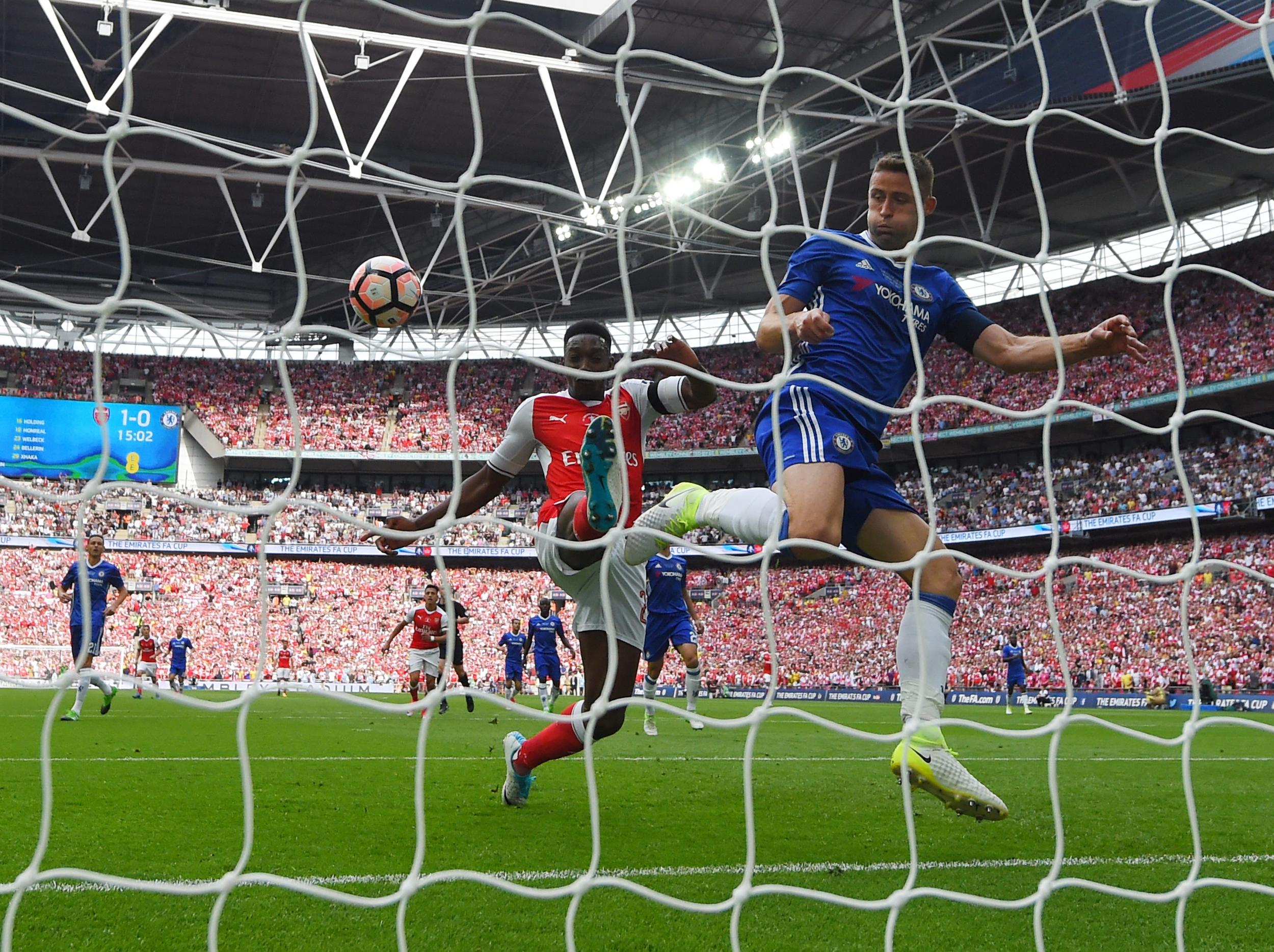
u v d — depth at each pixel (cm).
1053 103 2392
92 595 1259
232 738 991
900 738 271
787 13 2509
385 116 2219
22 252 4038
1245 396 3316
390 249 3878
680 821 506
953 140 2728
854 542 435
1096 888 279
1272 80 2327
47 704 1673
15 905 205
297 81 2902
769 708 258
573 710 509
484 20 257
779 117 2792
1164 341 3531
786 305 414
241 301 4381
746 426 4325
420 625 1492
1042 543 3647
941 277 451
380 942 296
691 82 2688
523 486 4400
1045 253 335
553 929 313
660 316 4750
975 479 3953
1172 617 2983
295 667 3609
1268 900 367
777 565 4059
